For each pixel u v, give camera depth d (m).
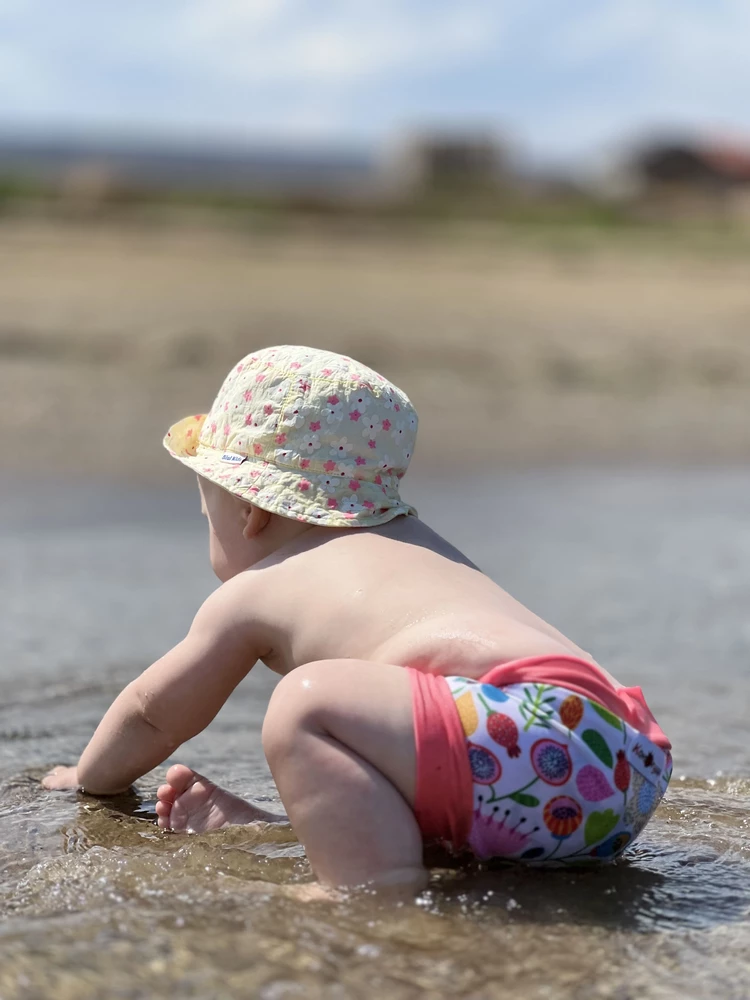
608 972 2.10
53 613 5.10
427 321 15.22
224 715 4.05
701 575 6.17
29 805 3.10
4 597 5.34
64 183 33.84
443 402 11.38
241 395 3.10
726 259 26.70
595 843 2.55
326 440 2.97
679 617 5.32
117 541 6.57
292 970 2.03
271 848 2.76
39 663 4.41
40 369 11.10
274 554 2.98
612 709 2.63
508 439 10.34
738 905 2.45
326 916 2.26
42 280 16.94
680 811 3.10
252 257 22.83
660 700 4.19
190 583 5.71
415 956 2.11
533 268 23.56
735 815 3.08
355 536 2.91
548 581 5.91
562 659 2.60
